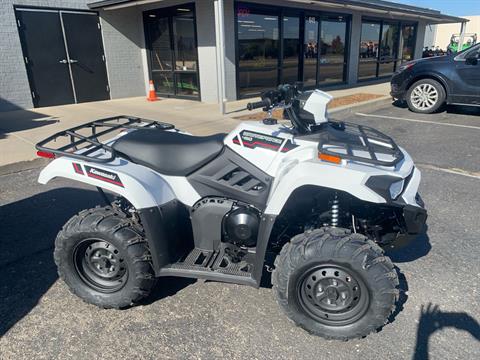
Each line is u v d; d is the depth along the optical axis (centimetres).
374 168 250
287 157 272
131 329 265
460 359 235
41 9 1062
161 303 291
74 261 286
